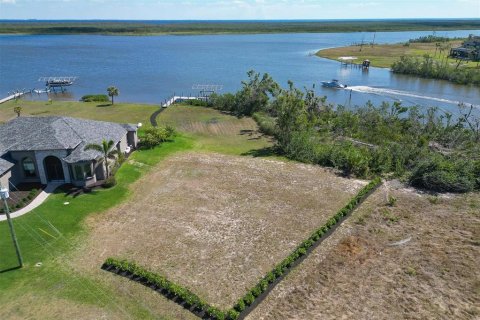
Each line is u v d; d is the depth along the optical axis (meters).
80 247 29.38
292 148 48.94
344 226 32.59
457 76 104.44
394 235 31.23
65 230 31.58
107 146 39.41
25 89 97.56
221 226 32.56
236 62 142.12
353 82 105.81
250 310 23.34
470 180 39.47
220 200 37.12
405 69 118.31
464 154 45.41
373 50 169.88
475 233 31.22
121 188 39.38
